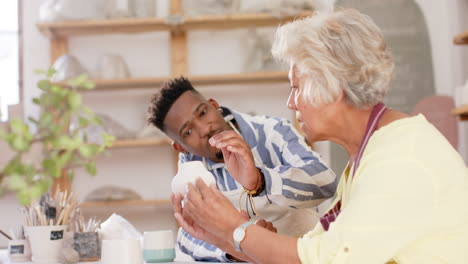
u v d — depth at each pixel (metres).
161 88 1.85
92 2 4.14
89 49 4.43
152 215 4.29
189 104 1.78
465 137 4.19
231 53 4.43
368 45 1.14
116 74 4.16
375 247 0.99
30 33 4.50
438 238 1.03
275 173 1.55
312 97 1.15
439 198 1.02
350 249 1.00
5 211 4.27
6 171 0.79
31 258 1.74
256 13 4.11
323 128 1.19
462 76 4.24
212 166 1.83
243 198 1.69
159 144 4.16
